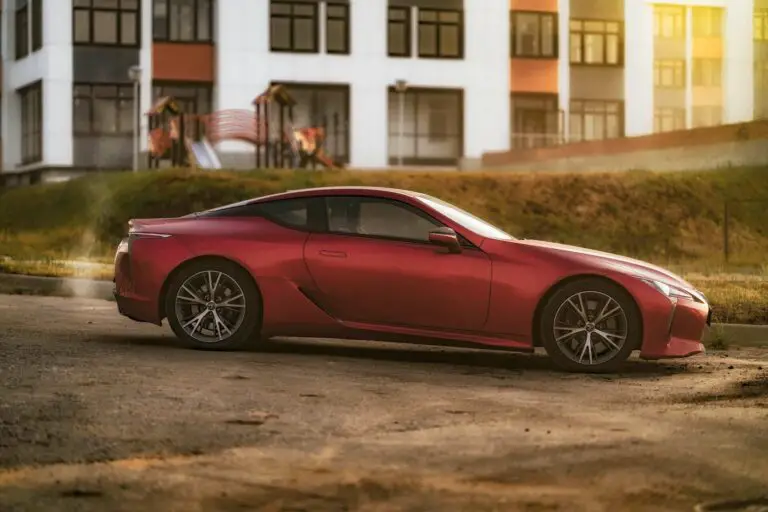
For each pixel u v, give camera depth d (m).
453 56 49.06
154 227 10.10
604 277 9.26
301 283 9.67
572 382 8.65
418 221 12.53
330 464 5.45
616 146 38.75
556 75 50.34
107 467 5.30
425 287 9.42
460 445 5.94
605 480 5.21
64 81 45.31
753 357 10.80
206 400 7.16
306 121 47.69
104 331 11.46
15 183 49.53
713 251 30.02
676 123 53.97
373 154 48.19
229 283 9.84
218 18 46.47
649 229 31.23
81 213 33.75
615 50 51.38
